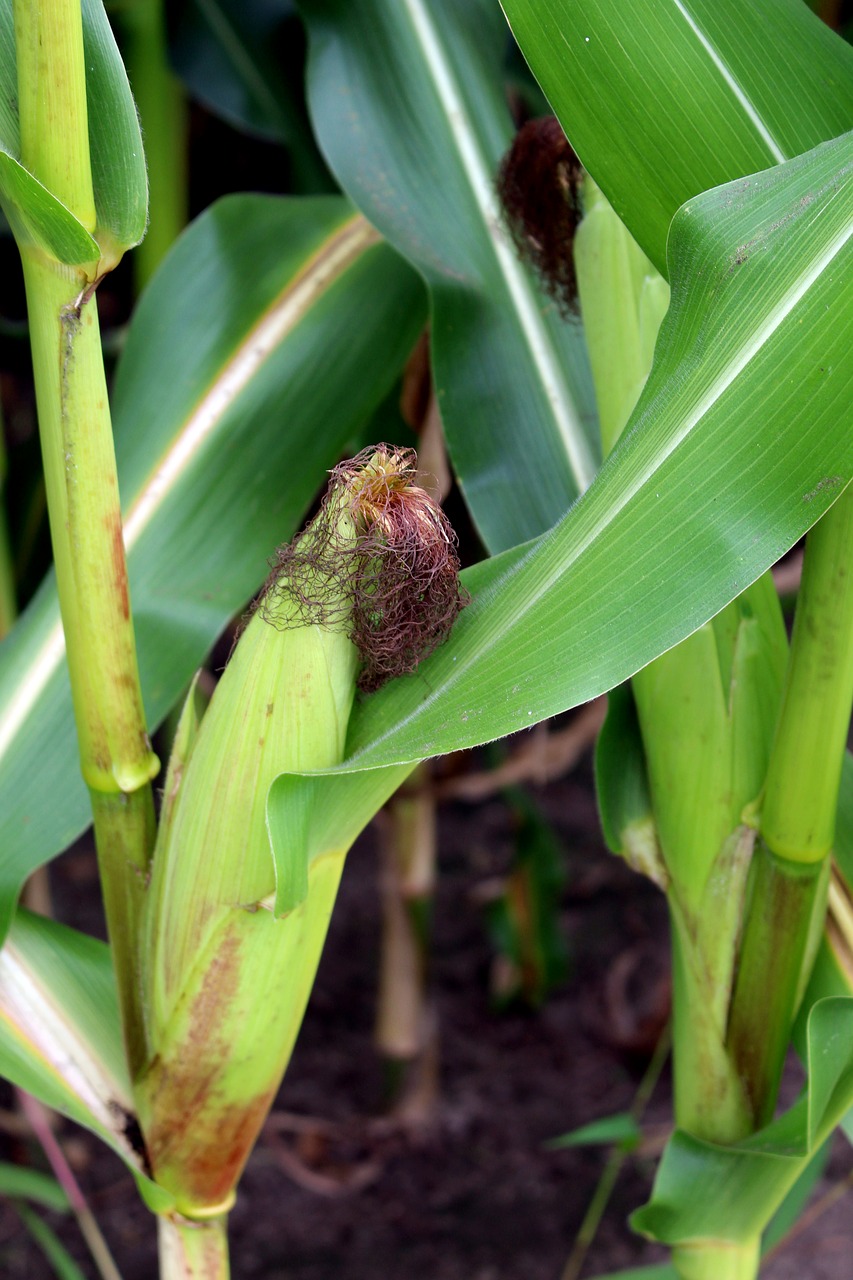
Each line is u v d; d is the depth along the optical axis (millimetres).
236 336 1403
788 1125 1217
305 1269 1979
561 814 3184
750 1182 1235
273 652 1131
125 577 1155
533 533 1330
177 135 1868
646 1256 2006
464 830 3133
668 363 1114
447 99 1419
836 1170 2199
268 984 1170
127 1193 2115
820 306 1089
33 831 1279
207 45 1891
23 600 1840
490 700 1087
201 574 1347
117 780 1172
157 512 1358
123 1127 1224
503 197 1326
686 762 1220
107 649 1157
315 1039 2467
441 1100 2332
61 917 2738
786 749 1185
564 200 1284
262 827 1145
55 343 1121
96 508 1141
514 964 2496
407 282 1421
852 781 1280
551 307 1372
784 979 1225
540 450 1342
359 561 1122
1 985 1254
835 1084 1190
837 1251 2012
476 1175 2174
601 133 1158
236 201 1438
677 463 1092
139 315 1412
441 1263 1995
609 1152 2223
